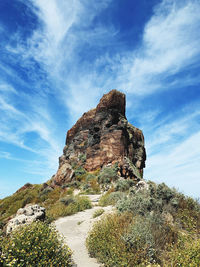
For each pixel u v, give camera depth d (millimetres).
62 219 10680
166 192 7953
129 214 6367
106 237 5355
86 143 36719
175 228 5730
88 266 4648
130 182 17812
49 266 3715
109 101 31766
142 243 4566
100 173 24203
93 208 12992
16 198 22125
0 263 3330
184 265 3740
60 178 24031
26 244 3955
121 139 27234
